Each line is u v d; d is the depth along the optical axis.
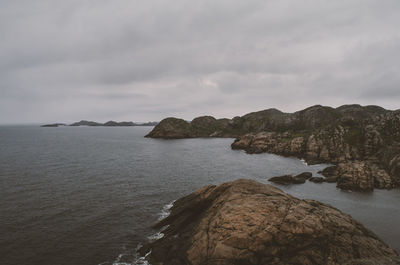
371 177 47.91
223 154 98.31
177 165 72.75
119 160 79.62
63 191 43.56
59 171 59.94
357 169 48.94
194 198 30.33
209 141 157.88
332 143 81.56
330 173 59.44
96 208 35.78
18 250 24.31
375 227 30.80
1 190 43.25
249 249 18.33
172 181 52.84
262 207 21.48
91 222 31.02
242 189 26.12
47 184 47.81
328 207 23.31
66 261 22.83
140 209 35.75
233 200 23.78
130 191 44.56
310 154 85.38
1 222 30.33
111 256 23.73
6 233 27.55
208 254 19.05
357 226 20.62
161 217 32.94
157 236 27.66
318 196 43.62
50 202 37.78
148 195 42.44
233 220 20.50
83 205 36.88
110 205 37.12
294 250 18.11
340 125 90.94
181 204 32.62
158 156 91.19
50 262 22.61
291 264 17.34
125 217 32.78
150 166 70.44
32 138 168.50
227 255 18.25
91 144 131.88
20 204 36.59
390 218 33.56
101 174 58.03
